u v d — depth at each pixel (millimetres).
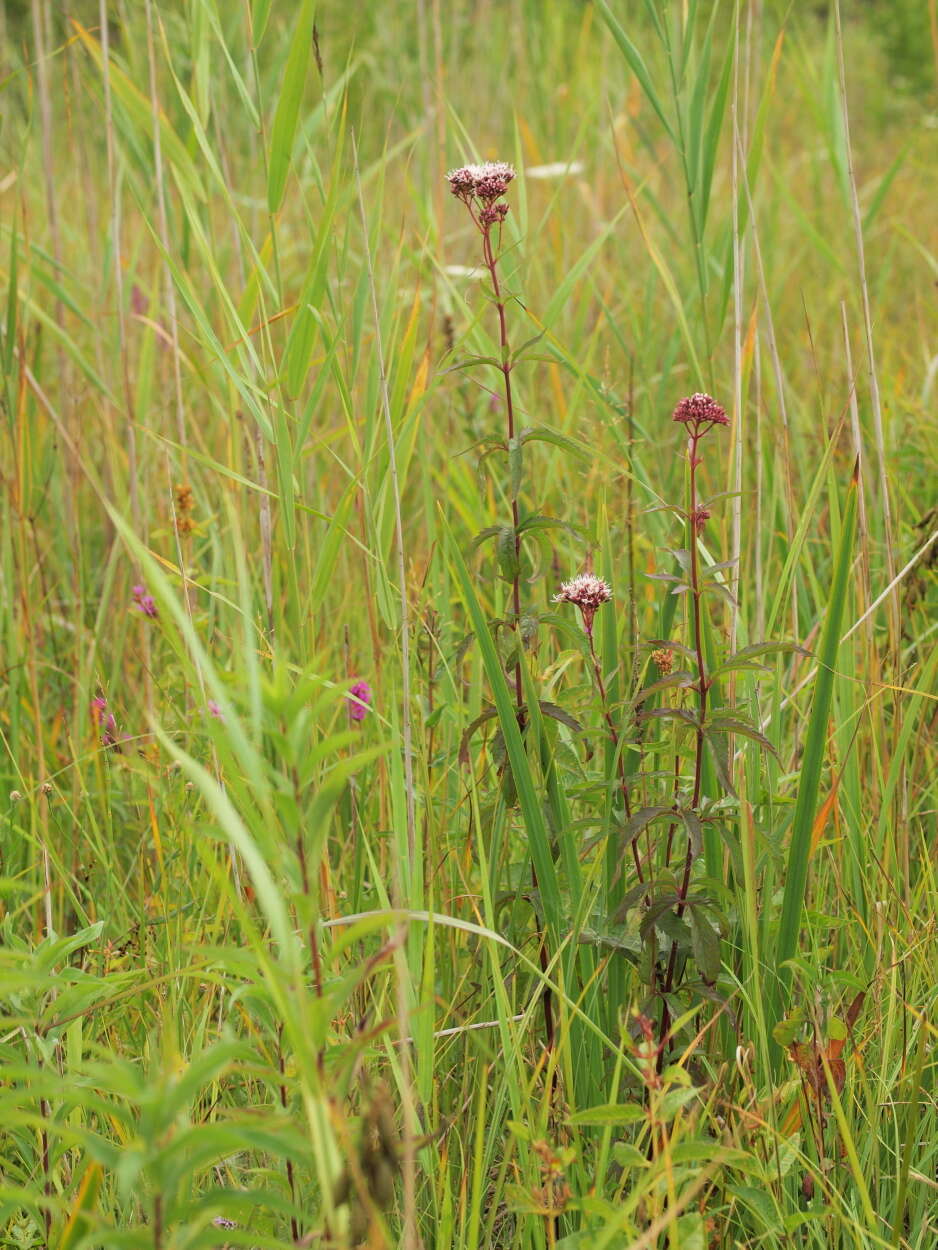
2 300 3018
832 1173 2020
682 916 2053
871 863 2238
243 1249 1938
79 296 3543
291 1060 1895
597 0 2564
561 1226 1998
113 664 2748
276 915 1686
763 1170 1916
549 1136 2002
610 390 2768
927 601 2639
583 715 2268
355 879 2252
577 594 2094
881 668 2416
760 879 2146
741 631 2297
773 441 2879
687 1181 1926
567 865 2088
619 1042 2092
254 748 1758
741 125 2736
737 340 2264
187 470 2867
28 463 2754
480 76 4207
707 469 2898
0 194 4484
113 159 2791
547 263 3615
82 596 2812
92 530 3230
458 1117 2035
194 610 2469
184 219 2727
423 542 2814
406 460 2254
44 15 3006
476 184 2148
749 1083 1995
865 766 2414
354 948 2197
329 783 1736
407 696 2068
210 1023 2172
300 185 2410
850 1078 2051
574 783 2230
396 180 4062
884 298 3857
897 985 2146
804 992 2084
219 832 1767
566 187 3912
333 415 3232
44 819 2205
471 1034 2062
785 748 2402
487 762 2287
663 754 2102
